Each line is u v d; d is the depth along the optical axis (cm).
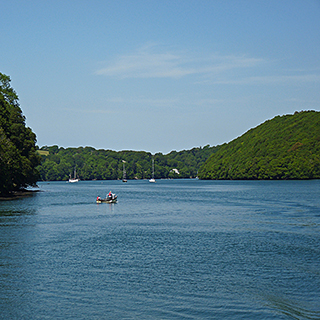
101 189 16200
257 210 6800
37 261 3095
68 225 5038
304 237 4112
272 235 4241
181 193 12656
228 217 5853
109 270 2853
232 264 3012
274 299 2300
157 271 2830
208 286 2509
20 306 2212
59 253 3372
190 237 4150
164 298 2319
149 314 2116
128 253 3381
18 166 9450
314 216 5862
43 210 6881
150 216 6088
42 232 4456
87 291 2428
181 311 2148
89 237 4147
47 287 2495
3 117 10088
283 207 7250
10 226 4912
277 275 2728
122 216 6078
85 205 8006
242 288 2473
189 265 2984
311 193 11156
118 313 2128
